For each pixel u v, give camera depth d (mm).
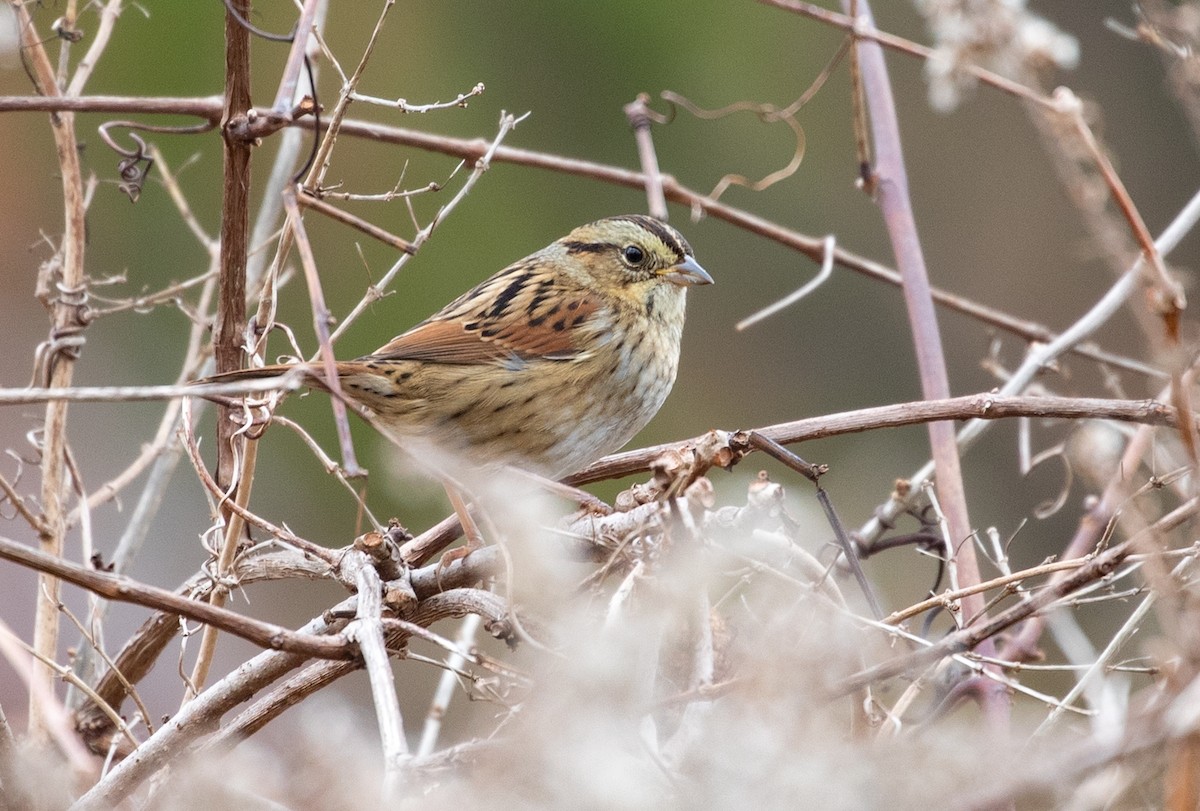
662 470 6227
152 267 16750
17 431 16578
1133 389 12609
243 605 16047
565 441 10688
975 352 19766
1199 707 4750
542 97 18781
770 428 8023
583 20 18844
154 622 8461
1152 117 20328
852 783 4656
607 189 18781
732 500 6781
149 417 16781
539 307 10547
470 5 18844
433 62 18469
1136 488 8695
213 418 15680
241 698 7082
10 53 8570
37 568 5609
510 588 5773
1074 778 4793
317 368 7793
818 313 19562
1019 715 8203
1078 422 9570
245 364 8281
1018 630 9469
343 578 7191
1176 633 5434
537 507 6105
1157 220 20141
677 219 19328
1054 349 9352
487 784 4824
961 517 8688
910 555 12133
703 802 4703
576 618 5484
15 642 6973
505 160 10375
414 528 16297
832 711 6293
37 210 17812
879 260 19641
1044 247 19953
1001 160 20281
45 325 17406
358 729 5520
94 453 16344
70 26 8758
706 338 19438
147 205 16719
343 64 18094
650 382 11047
